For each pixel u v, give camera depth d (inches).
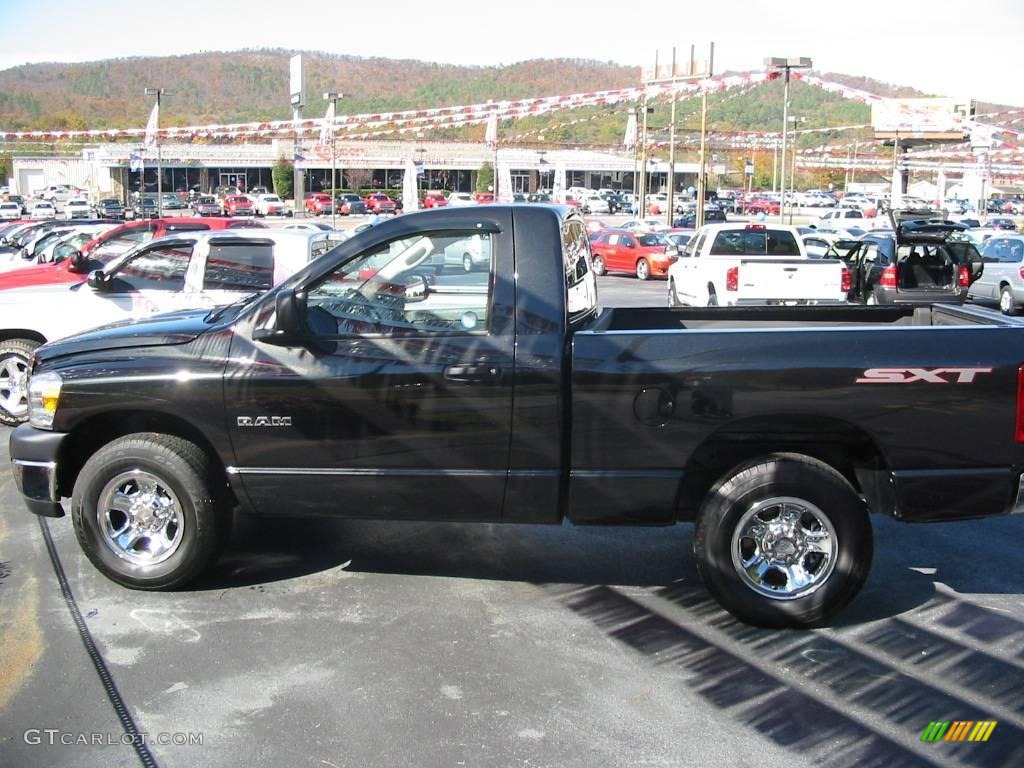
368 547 228.7
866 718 150.5
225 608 192.1
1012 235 843.4
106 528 198.4
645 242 1221.7
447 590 202.4
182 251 357.4
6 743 142.3
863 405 177.8
